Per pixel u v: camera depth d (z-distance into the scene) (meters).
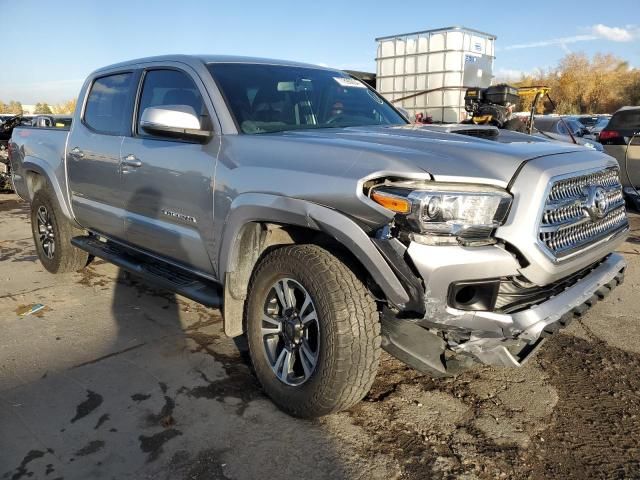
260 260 3.04
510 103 8.76
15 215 8.69
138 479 2.41
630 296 4.77
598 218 2.85
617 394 3.18
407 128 3.38
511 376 3.38
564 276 2.70
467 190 2.41
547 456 2.62
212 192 3.15
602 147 9.12
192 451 2.60
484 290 2.43
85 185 4.44
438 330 2.51
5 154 10.95
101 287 4.94
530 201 2.44
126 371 3.37
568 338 3.92
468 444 2.70
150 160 3.63
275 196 2.77
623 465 2.56
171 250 3.64
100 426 2.79
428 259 2.34
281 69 3.91
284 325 2.92
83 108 4.62
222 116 3.27
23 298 4.66
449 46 12.00
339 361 2.61
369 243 2.45
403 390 3.20
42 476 2.42
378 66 13.35
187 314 4.30
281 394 2.89
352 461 2.55
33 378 3.27
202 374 3.34
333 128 3.51
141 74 4.02
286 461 2.54
